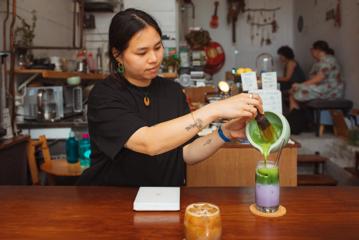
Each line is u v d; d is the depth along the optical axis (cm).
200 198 115
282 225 97
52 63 318
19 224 99
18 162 253
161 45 122
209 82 446
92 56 442
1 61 245
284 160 212
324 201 112
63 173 239
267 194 102
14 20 287
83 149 262
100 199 116
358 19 415
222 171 220
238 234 92
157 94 141
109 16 463
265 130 109
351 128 377
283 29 696
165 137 108
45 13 372
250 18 695
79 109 346
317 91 443
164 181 140
